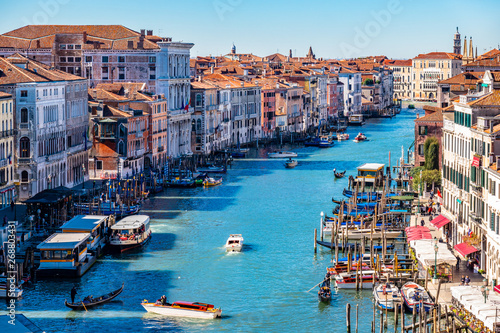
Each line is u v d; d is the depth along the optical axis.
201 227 122.62
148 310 83.12
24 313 83.06
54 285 92.44
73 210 124.88
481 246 88.50
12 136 132.75
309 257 103.88
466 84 163.25
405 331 74.00
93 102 169.62
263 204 143.38
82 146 160.25
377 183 169.88
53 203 117.00
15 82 133.38
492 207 83.75
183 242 112.56
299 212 134.88
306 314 82.44
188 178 168.88
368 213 122.88
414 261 94.00
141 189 153.00
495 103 94.19
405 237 114.00
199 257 104.31
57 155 145.12
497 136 85.12
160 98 197.38
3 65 137.38
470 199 93.25
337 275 91.75
